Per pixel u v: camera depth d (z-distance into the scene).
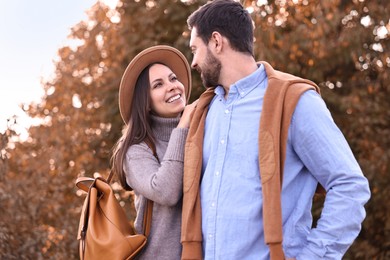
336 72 9.97
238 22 3.03
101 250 3.21
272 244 2.74
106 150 11.69
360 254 9.22
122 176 3.44
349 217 2.75
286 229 2.82
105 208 3.31
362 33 9.48
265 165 2.80
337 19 9.32
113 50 11.41
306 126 2.82
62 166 11.14
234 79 3.02
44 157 10.79
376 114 9.42
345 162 2.79
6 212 8.67
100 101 11.51
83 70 12.05
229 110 2.97
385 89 9.66
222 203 2.87
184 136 3.25
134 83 3.48
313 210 9.21
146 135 3.44
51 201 9.62
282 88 2.88
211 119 3.06
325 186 2.84
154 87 3.46
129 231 3.31
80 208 10.61
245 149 2.88
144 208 3.33
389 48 9.61
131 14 11.09
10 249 8.46
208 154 3.02
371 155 9.39
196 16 3.10
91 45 11.83
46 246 8.95
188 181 3.03
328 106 9.67
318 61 9.52
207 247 2.89
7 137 9.09
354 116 9.56
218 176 2.90
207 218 2.92
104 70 11.85
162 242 3.28
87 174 11.61
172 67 3.60
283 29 9.78
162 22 10.89
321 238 2.76
